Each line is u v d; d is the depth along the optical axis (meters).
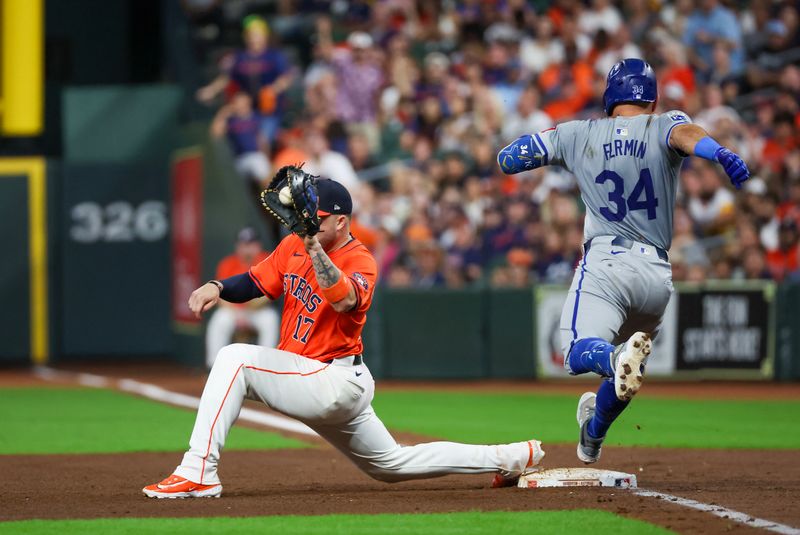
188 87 68.12
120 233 68.62
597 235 21.25
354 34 67.62
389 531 16.92
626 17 71.06
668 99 62.59
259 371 20.22
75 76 74.94
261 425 36.69
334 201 20.12
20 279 67.75
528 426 36.44
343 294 19.34
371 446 20.73
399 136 64.94
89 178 68.44
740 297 55.03
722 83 66.44
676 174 21.03
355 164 61.81
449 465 21.16
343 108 64.06
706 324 54.88
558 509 19.09
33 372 61.62
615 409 21.42
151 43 76.38
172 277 67.44
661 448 30.50
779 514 18.59
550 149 21.52
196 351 60.31
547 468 24.69
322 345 20.20
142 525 17.45
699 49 67.38
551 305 54.94
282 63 62.38
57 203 68.31
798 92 63.97
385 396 47.84
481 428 35.78
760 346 55.06
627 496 20.66
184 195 63.28
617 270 20.73
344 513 18.81
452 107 63.84
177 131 66.44
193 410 41.94
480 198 59.47
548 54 65.94
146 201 68.75
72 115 68.31
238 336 54.84
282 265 20.73
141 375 58.88
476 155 61.12
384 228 58.09
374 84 64.38
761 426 36.53
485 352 55.25
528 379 55.12
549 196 58.22
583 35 67.69
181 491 20.53
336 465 26.83
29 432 34.62
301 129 61.91
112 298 68.75
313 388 20.00
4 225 67.56
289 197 18.94
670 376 54.66
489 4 68.81
